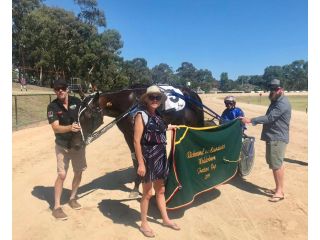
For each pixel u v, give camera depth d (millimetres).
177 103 6543
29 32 68812
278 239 5242
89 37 74438
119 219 5742
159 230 5402
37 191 6930
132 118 6129
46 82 71312
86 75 71250
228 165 6836
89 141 5777
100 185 7426
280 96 6504
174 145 5598
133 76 96875
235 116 7879
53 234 5195
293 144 12555
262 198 6820
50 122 5559
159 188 5395
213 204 6504
